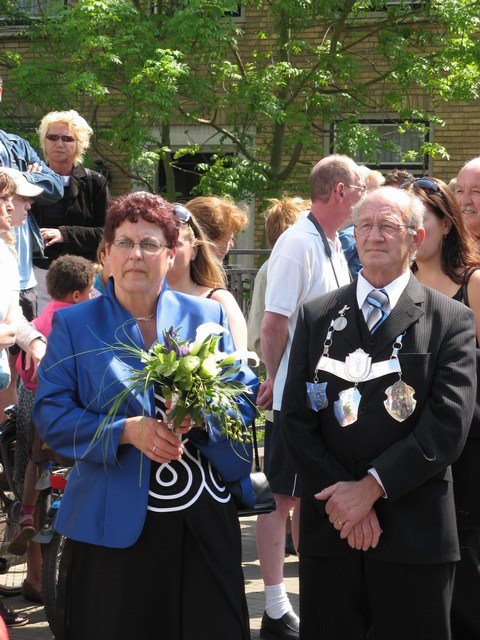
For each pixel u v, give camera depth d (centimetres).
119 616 405
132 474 406
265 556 605
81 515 408
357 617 450
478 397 487
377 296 444
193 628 408
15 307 599
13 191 610
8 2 1741
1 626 423
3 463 666
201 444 418
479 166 578
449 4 1623
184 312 431
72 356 415
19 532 614
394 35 1661
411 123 1764
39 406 412
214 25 1488
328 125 1811
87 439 402
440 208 514
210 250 571
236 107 1672
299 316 465
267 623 607
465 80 1662
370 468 435
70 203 848
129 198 420
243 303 1177
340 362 443
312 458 443
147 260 414
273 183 1709
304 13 1609
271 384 614
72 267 655
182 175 1917
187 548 412
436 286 520
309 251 601
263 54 1675
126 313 422
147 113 1556
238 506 442
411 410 431
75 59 1544
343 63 1670
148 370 394
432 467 425
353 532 431
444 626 440
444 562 436
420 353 435
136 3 1583
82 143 852
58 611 418
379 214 444
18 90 1644
